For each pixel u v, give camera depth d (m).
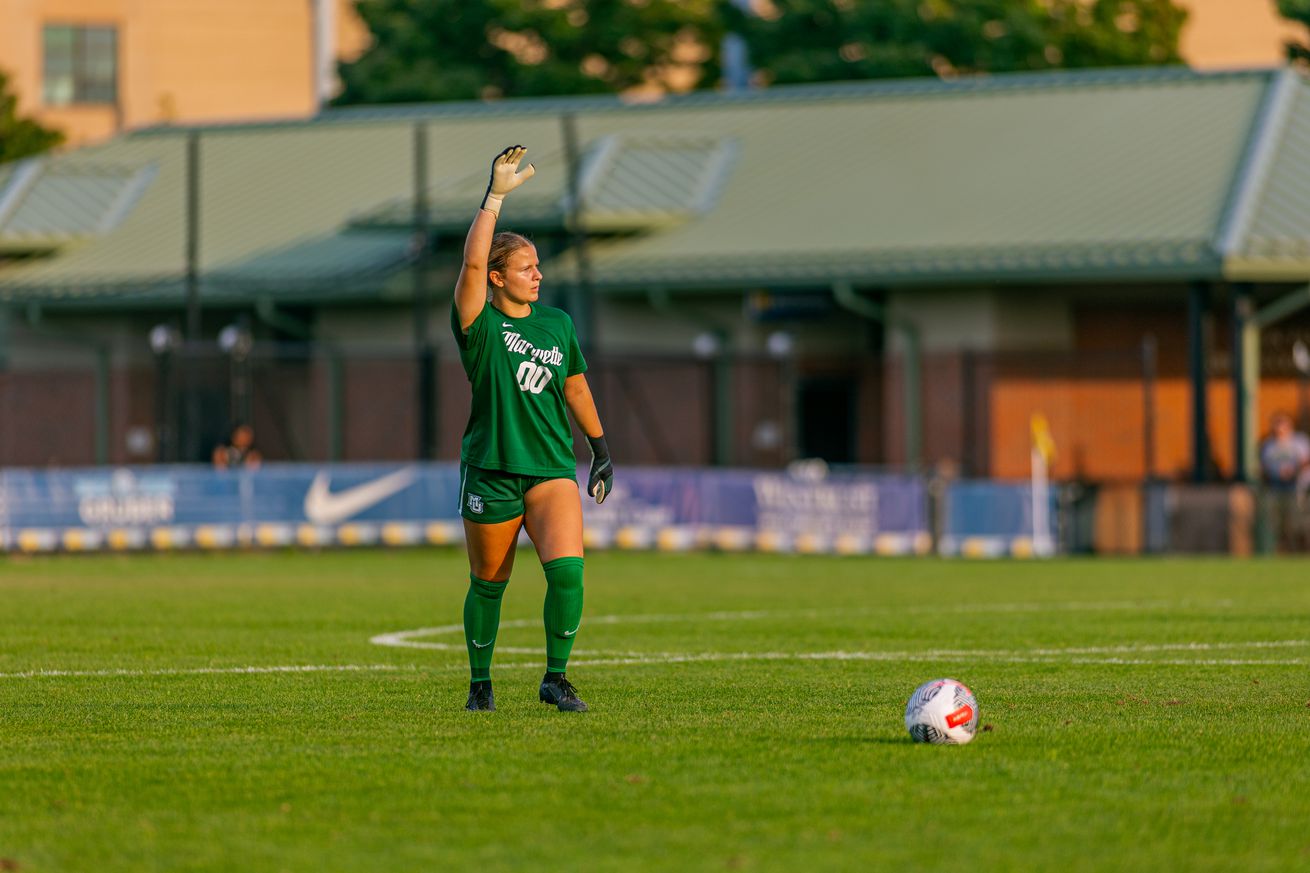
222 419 146.38
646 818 23.77
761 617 57.78
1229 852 22.00
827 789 25.66
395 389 144.38
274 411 136.50
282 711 33.97
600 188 140.12
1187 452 133.88
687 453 138.12
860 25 184.00
